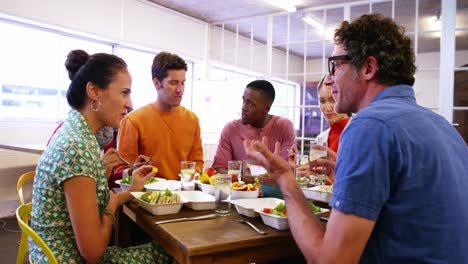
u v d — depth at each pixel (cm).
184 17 561
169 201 127
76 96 118
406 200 75
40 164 109
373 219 73
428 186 74
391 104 82
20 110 392
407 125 77
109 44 481
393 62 84
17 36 388
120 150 197
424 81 508
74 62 185
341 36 92
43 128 407
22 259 145
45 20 392
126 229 171
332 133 203
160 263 133
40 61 408
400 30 89
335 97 96
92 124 121
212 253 93
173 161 209
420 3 422
